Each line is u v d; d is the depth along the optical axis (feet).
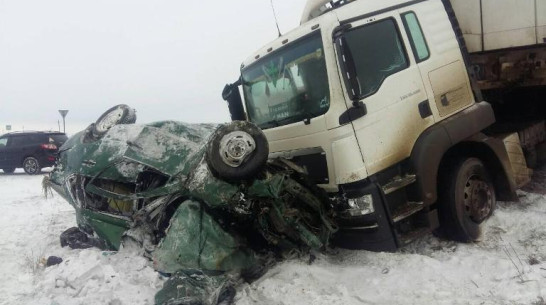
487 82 20.70
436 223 15.56
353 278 14.14
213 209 14.76
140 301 13.42
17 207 33.83
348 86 14.24
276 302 13.10
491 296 12.10
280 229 14.66
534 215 17.28
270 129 16.98
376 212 14.08
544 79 19.44
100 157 17.19
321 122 14.58
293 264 15.08
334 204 14.80
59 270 15.76
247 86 18.72
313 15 18.70
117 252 16.61
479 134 17.46
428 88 16.02
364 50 14.99
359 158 14.07
